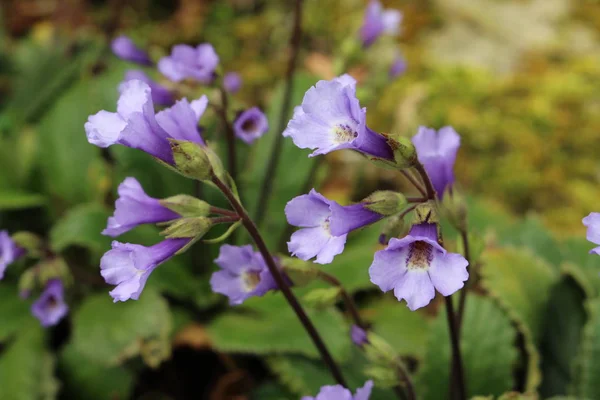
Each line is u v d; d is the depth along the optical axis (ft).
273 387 1.52
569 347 1.47
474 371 1.38
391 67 1.80
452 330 1.22
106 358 1.51
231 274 1.18
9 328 1.62
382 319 1.57
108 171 1.79
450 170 1.17
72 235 1.58
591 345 1.37
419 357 1.49
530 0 2.79
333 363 1.25
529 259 1.51
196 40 2.67
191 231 1.10
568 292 1.49
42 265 1.55
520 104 2.34
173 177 1.71
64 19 2.72
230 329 1.56
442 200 1.17
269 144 1.82
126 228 1.12
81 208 1.62
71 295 1.67
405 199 1.09
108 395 1.54
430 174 1.16
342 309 1.60
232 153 1.44
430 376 1.39
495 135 2.25
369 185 2.10
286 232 1.75
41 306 1.55
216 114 1.41
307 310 1.50
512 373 1.39
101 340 1.53
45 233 1.87
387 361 1.21
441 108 2.33
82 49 2.28
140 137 1.08
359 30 1.72
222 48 2.62
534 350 1.41
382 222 1.74
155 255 1.08
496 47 2.62
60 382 1.55
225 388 1.57
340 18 2.65
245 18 2.73
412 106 2.23
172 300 1.70
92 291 1.71
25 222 1.87
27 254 1.55
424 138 1.17
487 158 2.21
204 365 1.66
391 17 1.74
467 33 2.66
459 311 1.24
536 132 2.25
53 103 2.15
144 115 1.07
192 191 1.70
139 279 1.07
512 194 2.12
